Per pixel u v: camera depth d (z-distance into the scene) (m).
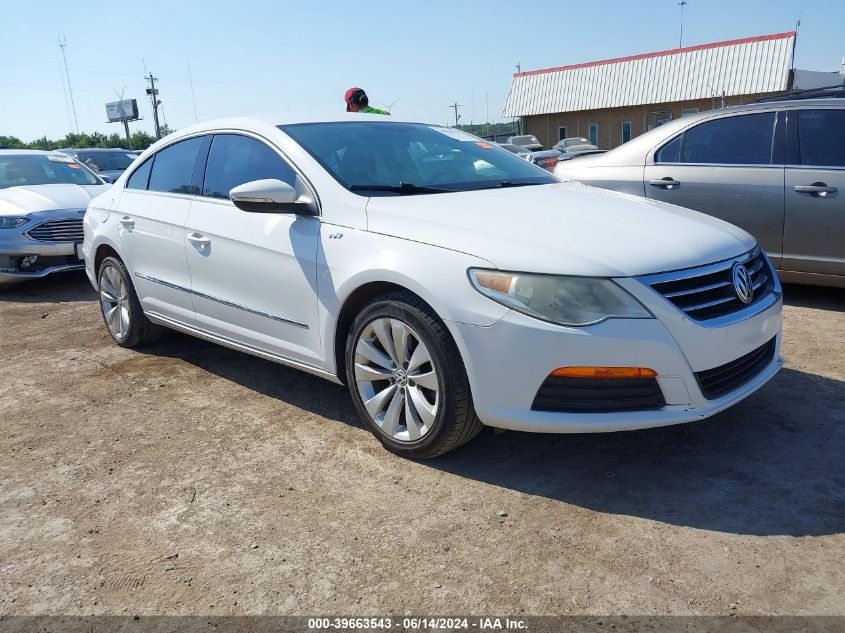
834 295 5.66
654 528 2.60
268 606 2.29
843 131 5.08
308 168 3.56
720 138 5.60
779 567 2.35
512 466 3.11
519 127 41.59
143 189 4.70
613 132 37.34
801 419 3.42
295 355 3.59
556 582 2.33
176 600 2.33
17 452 3.47
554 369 2.69
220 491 3.01
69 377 4.55
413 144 4.00
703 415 2.74
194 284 4.14
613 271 2.68
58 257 7.36
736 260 3.01
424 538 2.61
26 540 2.71
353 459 3.24
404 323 3.02
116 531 2.75
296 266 3.45
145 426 3.72
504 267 2.76
